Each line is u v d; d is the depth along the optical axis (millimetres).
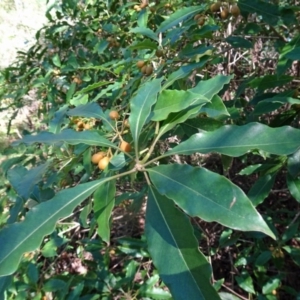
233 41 523
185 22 549
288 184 427
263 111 422
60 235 695
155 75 468
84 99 582
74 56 827
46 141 316
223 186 227
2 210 547
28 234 240
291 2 694
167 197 236
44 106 954
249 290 590
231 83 709
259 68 724
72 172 655
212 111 320
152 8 646
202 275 214
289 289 605
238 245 711
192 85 572
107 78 793
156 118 294
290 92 438
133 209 416
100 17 958
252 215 215
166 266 222
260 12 491
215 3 509
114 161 329
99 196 283
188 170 241
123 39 782
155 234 234
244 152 252
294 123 542
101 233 269
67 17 1037
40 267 653
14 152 668
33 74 995
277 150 247
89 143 309
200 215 222
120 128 399
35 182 336
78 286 491
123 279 557
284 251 724
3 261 231
